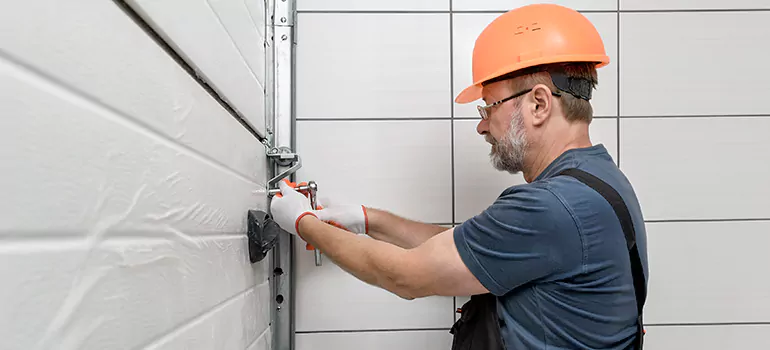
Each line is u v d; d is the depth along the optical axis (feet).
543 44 3.28
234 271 2.95
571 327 2.98
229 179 2.88
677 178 4.88
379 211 4.39
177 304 1.96
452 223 4.80
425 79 4.83
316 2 4.79
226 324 2.73
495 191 4.83
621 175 3.29
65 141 1.18
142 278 1.62
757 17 4.93
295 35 4.72
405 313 4.74
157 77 1.79
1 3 0.96
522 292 3.09
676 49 4.92
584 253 2.88
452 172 4.82
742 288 4.85
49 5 1.12
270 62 4.50
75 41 1.24
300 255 4.69
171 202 1.91
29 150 1.04
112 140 1.43
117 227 1.46
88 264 1.28
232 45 2.96
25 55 1.03
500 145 3.49
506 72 3.32
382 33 4.82
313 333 4.69
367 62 4.80
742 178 4.89
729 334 4.84
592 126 4.90
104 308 1.36
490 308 3.32
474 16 4.84
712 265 4.86
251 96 3.58
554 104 3.31
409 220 4.42
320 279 4.71
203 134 2.36
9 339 0.97
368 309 4.72
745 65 4.93
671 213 4.87
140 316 1.60
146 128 1.69
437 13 4.84
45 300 1.09
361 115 4.79
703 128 4.90
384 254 3.24
